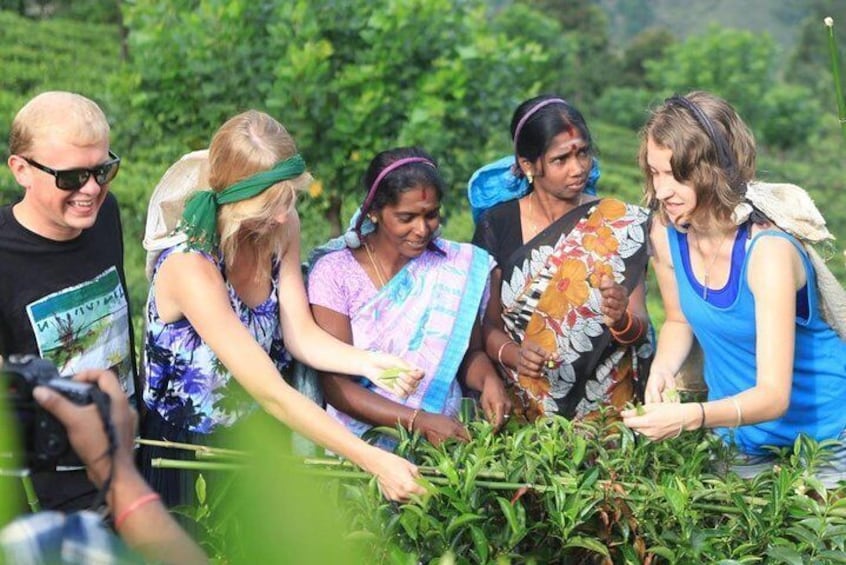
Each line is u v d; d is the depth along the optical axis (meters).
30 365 1.92
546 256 4.14
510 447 3.30
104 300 3.43
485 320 4.16
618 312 3.88
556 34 31.42
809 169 28.09
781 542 3.06
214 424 3.47
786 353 3.34
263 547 1.14
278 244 3.51
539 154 4.04
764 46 31.55
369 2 10.26
